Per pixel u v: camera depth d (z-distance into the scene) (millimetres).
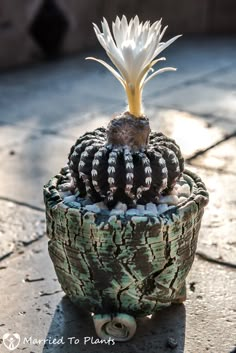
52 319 2217
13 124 4430
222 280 2445
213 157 3791
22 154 3855
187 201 1957
